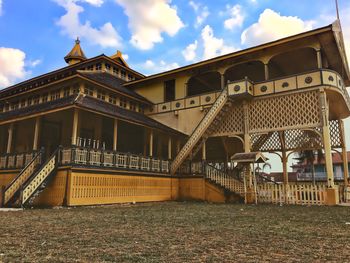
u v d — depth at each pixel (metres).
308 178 40.19
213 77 22.41
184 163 18.45
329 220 7.90
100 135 18.86
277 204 14.28
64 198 11.91
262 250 4.36
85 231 5.94
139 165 15.81
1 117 18.42
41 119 17.53
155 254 4.08
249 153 14.88
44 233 5.68
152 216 8.69
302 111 15.57
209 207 12.40
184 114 20.52
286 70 20.86
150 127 16.84
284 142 20.09
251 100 17.36
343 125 20.19
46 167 12.13
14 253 4.09
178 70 20.59
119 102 19.86
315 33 15.19
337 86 15.40
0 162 15.95
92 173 12.99
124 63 25.69
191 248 4.46
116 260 3.75
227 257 3.94
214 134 18.25
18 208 10.98
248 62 18.44
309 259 3.85
